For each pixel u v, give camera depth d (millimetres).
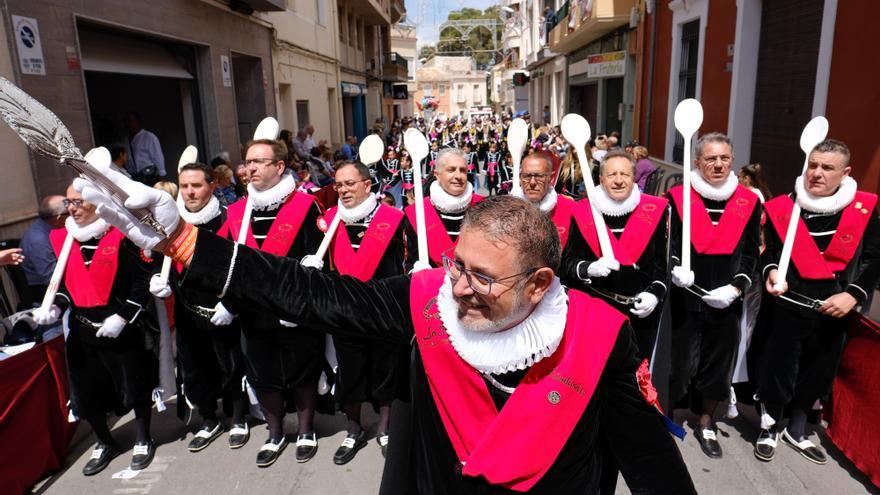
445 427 1409
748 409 3914
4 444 2967
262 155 3242
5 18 4488
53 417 3344
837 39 5133
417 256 3381
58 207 3795
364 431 3779
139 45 6902
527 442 1322
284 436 3602
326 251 3414
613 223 3168
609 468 1586
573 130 3230
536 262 1272
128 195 1186
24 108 1064
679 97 9508
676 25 9375
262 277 1348
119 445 3605
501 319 1310
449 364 1385
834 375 3182
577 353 1364
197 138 8281
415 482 1591
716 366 3275
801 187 3098
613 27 13180
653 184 8008
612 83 15359
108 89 8203
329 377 3512
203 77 8211
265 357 3250
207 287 1313
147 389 3346
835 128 5176
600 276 2965
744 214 3199
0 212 4375
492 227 1251
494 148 12078
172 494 3150
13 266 3852
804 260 3078
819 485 3068
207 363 3479
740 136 7176
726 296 3111
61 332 3730
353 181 3344
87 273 3117
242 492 3154
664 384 3197
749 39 6930
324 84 15297
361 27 22578
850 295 2979
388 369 3236
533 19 28562
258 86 10453
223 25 8672
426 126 30172
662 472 1462
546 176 3242
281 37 11523
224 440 3682
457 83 60469
